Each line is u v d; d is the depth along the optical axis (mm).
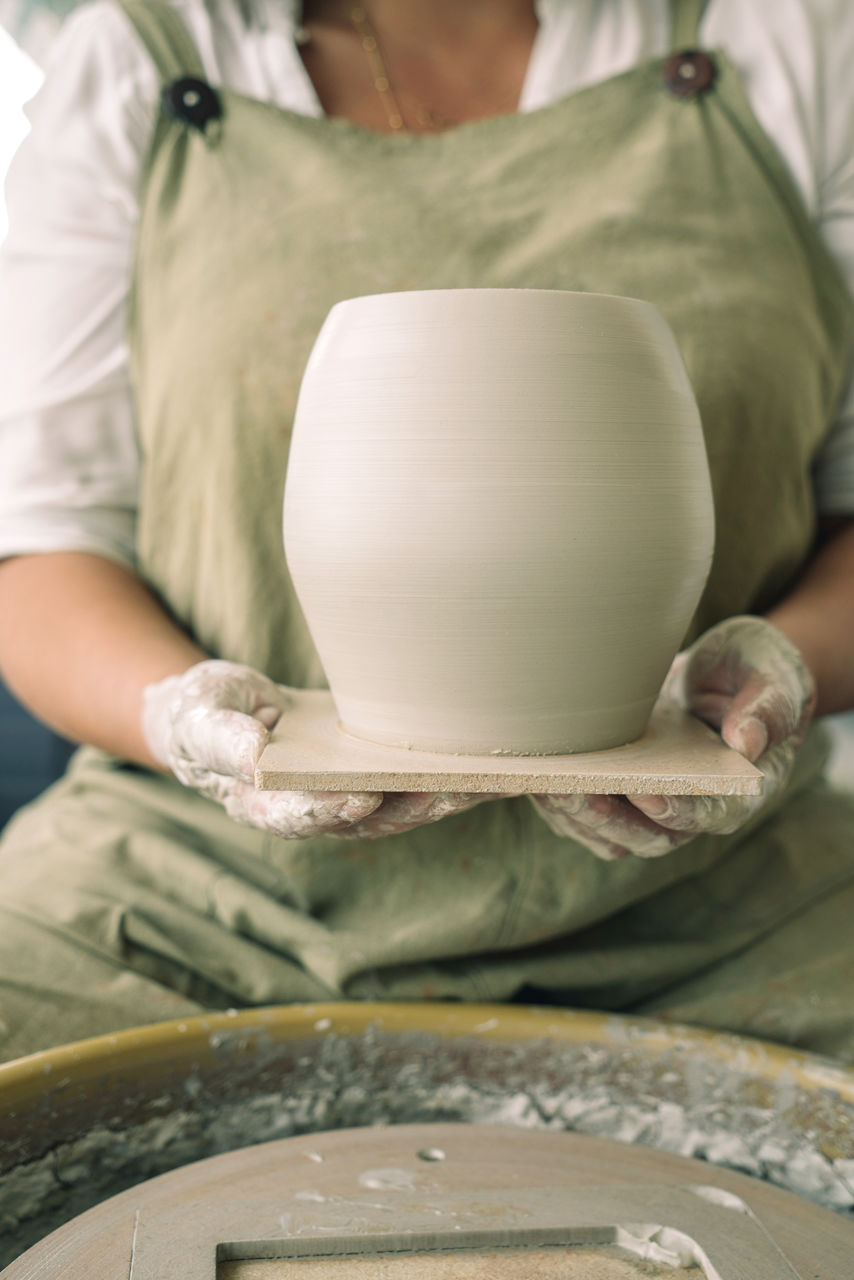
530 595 589
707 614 964
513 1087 788
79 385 1066
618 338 605
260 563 959
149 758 877
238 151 1006
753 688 704
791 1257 575
